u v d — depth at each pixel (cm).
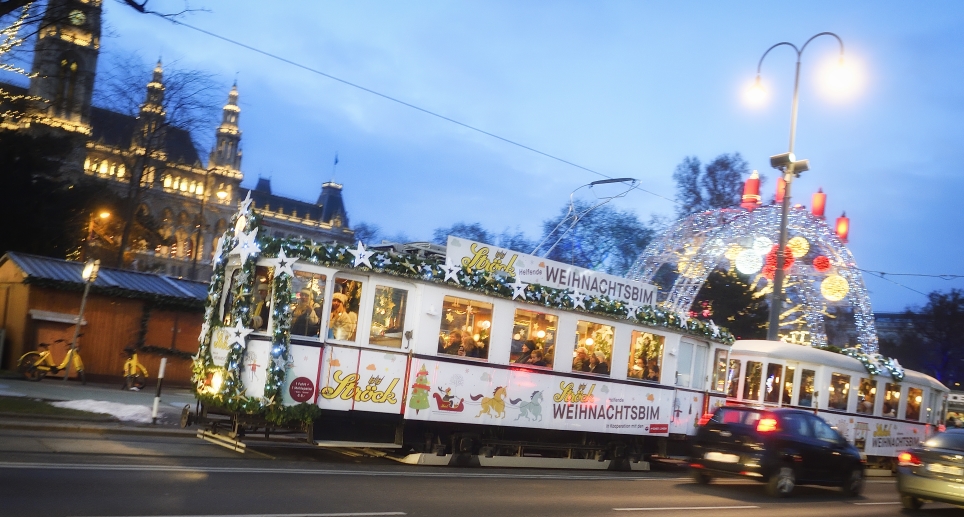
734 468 1495
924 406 2727
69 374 2458
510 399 1560
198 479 1009
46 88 6034
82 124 6944
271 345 1295
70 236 4066
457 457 1504
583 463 1709
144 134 4488
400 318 1432
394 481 1182
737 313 3391
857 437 2414
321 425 1350
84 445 1234
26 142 3775
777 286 2233
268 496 936
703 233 2419
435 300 1457
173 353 2675
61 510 748
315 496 970
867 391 2480
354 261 1364
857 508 1458
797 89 2212
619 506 1158
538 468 1623
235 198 12356
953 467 1423
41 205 3762
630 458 1812
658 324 1841
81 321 2370
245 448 1343
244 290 1322
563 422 1650
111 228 4725
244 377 1309
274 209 15188
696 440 1581
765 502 1402
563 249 5388
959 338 5531
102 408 1673
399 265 1408
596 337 1730
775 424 1519
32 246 3759
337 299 1367
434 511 952
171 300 2669
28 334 2448
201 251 11662
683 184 4516
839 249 2405
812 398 2281
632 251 5447
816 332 2688
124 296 2595
